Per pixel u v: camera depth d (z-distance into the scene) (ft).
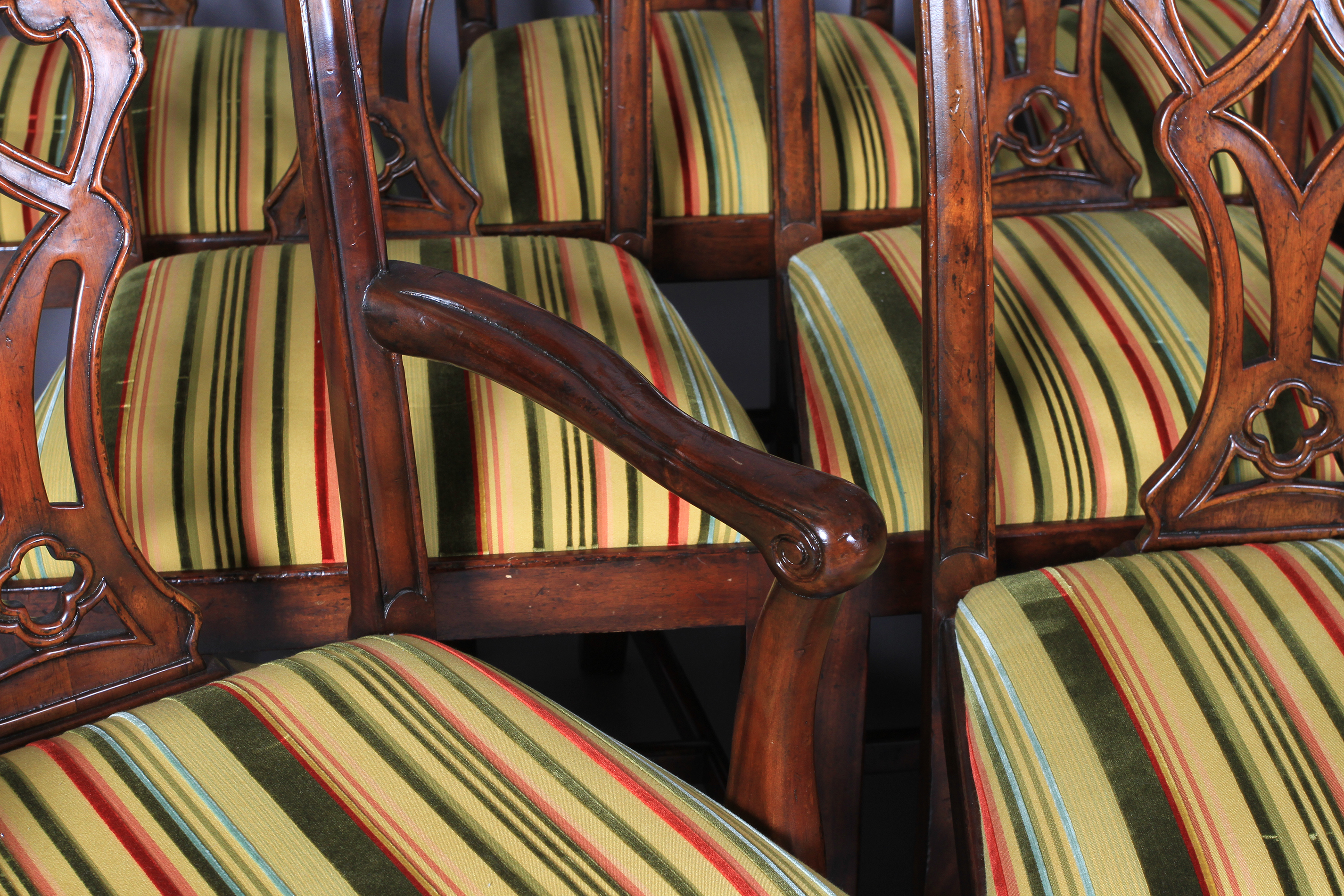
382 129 3.13
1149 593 1.96
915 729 3.18
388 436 1.91
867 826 3.58
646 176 3.18
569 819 1.55
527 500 2.33
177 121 3.50
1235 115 1.95
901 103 3.76
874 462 2.53
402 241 2.96
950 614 2.12
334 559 2.32
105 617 2.18
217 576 2.30
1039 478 2.49
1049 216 3.10
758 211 3.68
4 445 1.69
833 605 1.61
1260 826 1.61
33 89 3.47
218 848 1.46
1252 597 1.94
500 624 2.41
